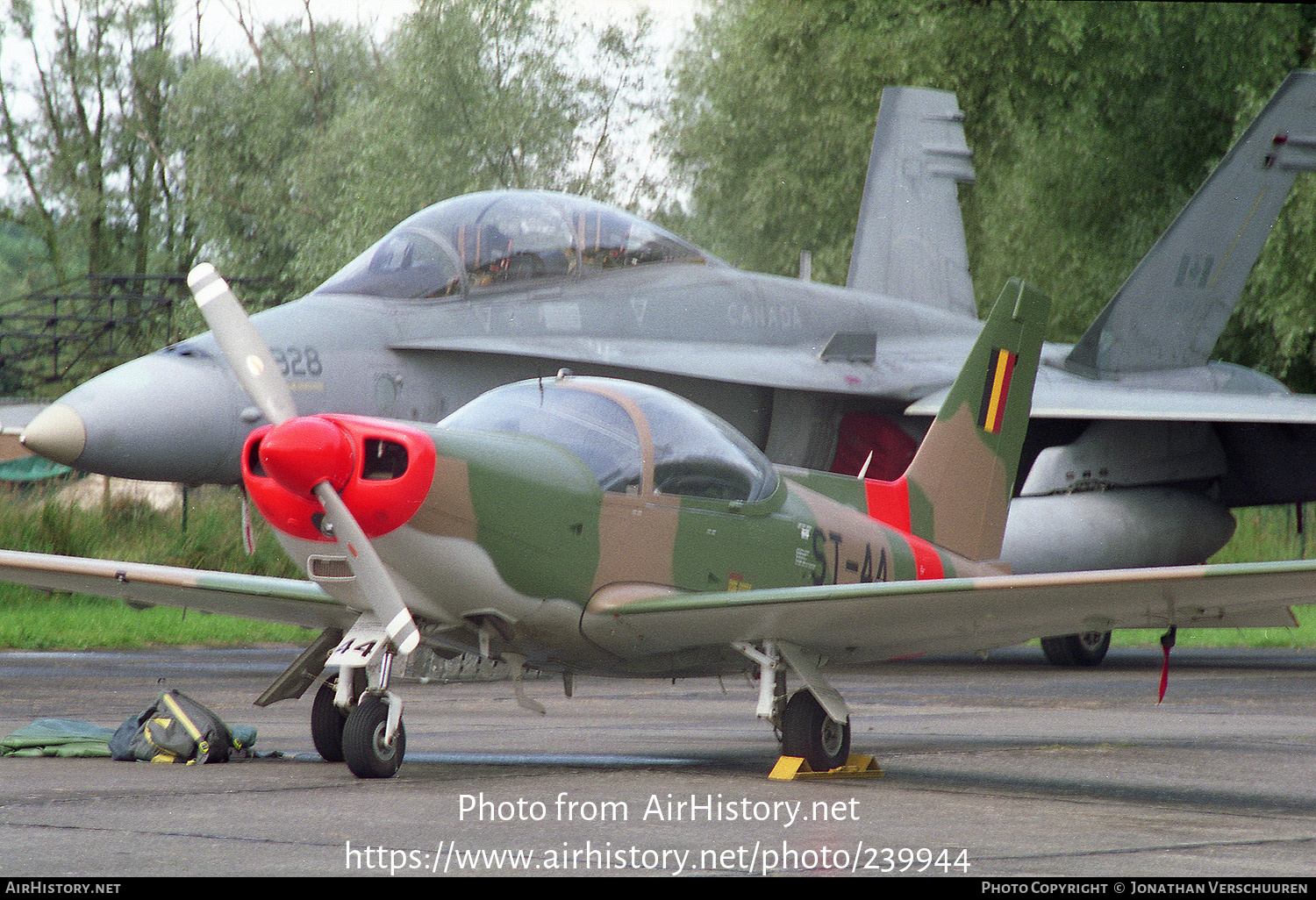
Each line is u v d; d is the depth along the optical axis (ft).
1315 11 234.17
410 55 318.24
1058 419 167.63
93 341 379.76
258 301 372.99
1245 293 239.30
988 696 115.44
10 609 180.86
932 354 156.04
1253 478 171.01
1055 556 151.43
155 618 180.55
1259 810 54.13
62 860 40.29
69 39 465.88
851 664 73.20
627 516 65.72
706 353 132.98
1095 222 250.98
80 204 461.37
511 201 127.44
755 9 280.51
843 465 148.77
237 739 68.64
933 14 259.19
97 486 235.81
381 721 60.08
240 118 408.05
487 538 60.08
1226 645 193.47
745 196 309.01
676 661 69.67
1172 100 243.81
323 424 56.08
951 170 196.85
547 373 123.95
